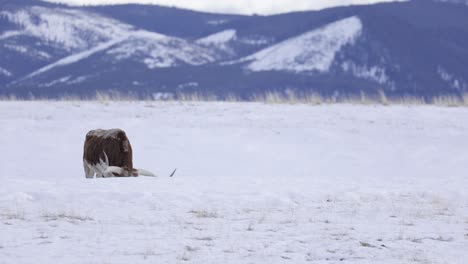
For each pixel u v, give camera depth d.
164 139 96.19
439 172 83.62
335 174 81.31
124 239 38.53
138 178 63.41
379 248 37.44
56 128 101.12
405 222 44.84
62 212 46.12
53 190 53.94
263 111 114.44
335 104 122.12
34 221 43.38
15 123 102.75
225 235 39.94
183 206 49.22
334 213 47.66
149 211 47.12
